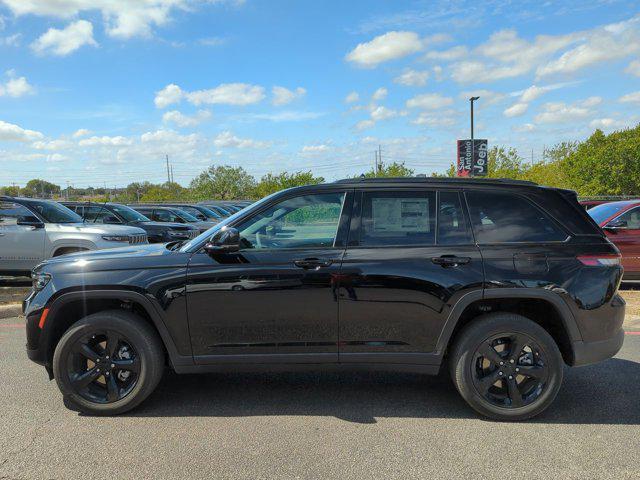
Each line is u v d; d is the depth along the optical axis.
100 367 3.73
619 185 27.95
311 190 3.86
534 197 3.79
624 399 4.09
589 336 3.65
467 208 3.78
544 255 3.65
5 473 2.91
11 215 8.93
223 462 3.05
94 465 3.01
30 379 4.52
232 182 60.31
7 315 7.21
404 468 2.98
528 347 3.67
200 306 3.67
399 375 4.70
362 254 3.68
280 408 3.91
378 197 3.82
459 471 2.95
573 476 2.89
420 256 3.66
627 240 8.65
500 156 35.84
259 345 3.71
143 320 3.79
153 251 3.96
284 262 3.66
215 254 3.71
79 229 8.83
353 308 3.65
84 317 3.75
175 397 4.13
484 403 3.66
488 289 3.59
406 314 3.64
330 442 3.32
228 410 3.86
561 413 3.81
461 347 3.66
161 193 62.94
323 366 3.73
